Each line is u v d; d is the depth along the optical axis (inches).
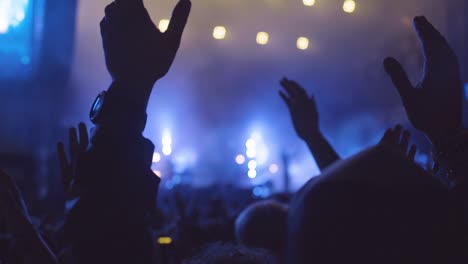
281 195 183.8
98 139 43.3
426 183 24.5
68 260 41.2
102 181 42.1
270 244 57.4
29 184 571.8
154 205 43.4
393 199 23.7
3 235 75.8
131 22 45.1
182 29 45.9
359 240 23.6
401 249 23.5
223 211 214.2
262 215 58.0
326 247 24.0
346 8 760.3
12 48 602.9
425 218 23.8
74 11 606.9
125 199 41.9
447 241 24.3
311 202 24.7
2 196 41.8
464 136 46.8
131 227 41.5
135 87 44.6
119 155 42.7
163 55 45.3
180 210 151.1
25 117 629.0
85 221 41.1
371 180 24.0
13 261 44.1
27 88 613.6
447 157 46.4
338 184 24.3
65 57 609.9
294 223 25.9
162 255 66.8
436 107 47.5
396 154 25.4
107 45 45.4
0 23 600.4
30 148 628.1
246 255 43.2
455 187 43.0
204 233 125.3
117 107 43.9
